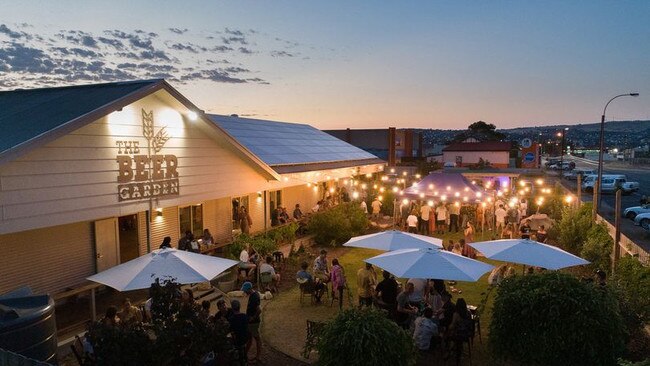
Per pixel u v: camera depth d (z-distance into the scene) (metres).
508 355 10.20
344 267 18.66
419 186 24.12
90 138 12.10
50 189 11.07
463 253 18.73
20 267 12.11
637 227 29.80
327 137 36.56
